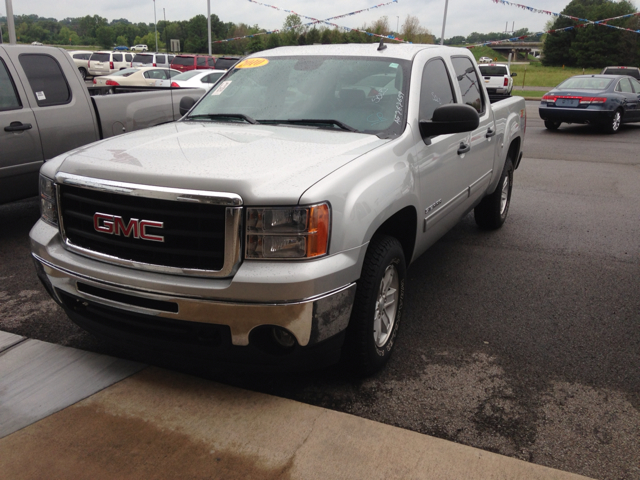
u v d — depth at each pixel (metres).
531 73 59.03
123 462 2.41
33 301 4.05
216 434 2.60
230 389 2.95
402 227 3.49
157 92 6.79
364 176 2.80
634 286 4.56
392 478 2.36
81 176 2.72
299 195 2.45
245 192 2.43
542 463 2.50
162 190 2.49
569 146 12.88
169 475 2.34
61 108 5.65
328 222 2.52
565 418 2.82
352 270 2.65
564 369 3.28
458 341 3.61
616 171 9.80
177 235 2.51
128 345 2.88
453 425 2.75
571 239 5.84
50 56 5.71
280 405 2.81
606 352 3.49
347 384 3.08
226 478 2.33
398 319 3.36
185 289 2.50
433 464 2.44
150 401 2.83
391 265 3.15
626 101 15.61
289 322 2.49
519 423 2.77
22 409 2.75
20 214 6.36
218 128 3.44
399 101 3.53
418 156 3.37
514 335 3.70
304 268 2.46
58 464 2.39
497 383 3.12
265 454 2.47
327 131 3.35
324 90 3.67
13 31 16.27
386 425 2.68
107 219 2.64
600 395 3.02
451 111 3.37
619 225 6.38
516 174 9.47
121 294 2.67
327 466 2.41
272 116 3.62
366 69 3.74
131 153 2.85
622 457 2.54
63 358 3.22
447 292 4.40
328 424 2.68
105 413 2.73
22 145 5.30
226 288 2.45
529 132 15.80
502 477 2.38
